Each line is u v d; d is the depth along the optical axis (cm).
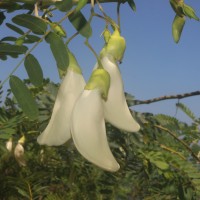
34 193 87
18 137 85
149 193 84
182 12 47
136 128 42
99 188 89
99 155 38
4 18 52
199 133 88
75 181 92
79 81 43
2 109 71
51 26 44
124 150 80
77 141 39
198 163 83
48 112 67
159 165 75
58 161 95
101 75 42
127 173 83
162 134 83
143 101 83
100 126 40
